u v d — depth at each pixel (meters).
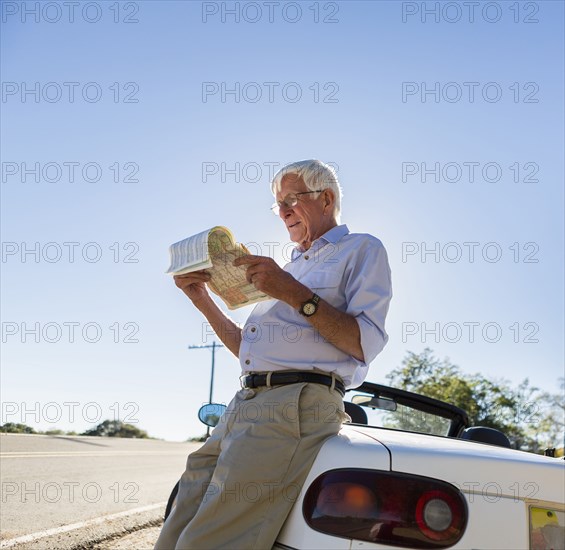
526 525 1.93
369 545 1.89
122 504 6.39
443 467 1.95
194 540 2.17
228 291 2.58
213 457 2.51
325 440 2.19
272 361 2.38
